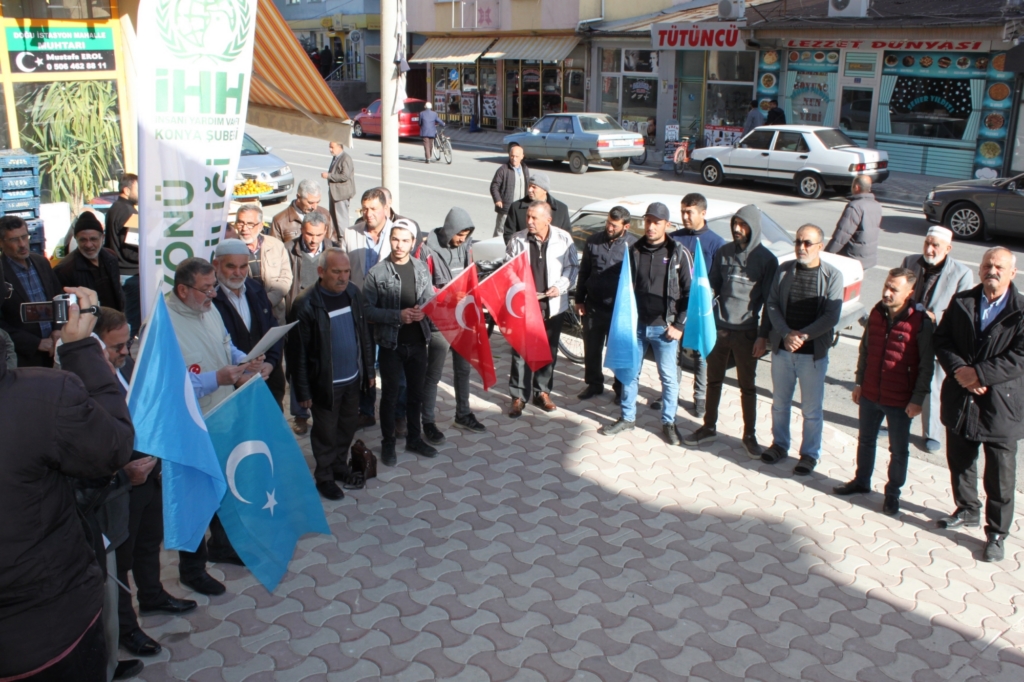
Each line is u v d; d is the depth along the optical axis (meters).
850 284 8.28
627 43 27.86
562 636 4.50
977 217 14.81
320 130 8.41
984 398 5.19
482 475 6.31
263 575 4.70
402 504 5.86
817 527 5.68
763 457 6.61
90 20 8.51
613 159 23.27
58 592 2.78
